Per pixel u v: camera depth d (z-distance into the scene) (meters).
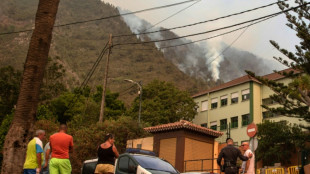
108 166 9.67
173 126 28.03
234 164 10.80
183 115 58.81
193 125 27.78
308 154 17.72
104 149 9.76
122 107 66.69
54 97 78.19
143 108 59.44
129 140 34.38
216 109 60.78
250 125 13.30
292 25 30.67
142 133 37.12
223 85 62.03
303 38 29.83
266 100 54.88
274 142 38.44
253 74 31.92
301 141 36.16
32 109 10.23
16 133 9.87
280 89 31.11
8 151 9.71
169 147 28.50
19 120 10.01
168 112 57.88
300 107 30.83
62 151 8.85
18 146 9.79
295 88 27.14
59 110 63.00
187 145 27.69
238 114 56.56
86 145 34.53
